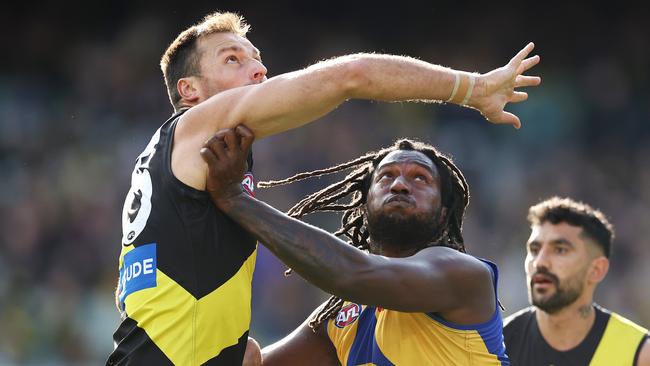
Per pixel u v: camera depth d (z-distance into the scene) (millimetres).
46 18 54531
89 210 43125
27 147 46281
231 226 11273
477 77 11188
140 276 11117
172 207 11125
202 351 10984
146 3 55062
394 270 11562
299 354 14125
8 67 53281
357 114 48438
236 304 11219
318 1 57469
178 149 11219
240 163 11031
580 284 18547
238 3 55969
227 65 12508
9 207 42656
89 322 38719
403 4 58344
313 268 11195
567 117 52844
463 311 12305
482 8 59062
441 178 13398
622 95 55094
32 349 37406
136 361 11008
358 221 14031
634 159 51500
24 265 40875
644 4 58719
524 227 45188
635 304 42000
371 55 11016
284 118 10977
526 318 19234
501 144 48844
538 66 57906
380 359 12797
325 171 13852
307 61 55750
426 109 49219
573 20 58562
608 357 18281
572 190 48156
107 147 46438
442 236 13484
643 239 46312
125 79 50469
